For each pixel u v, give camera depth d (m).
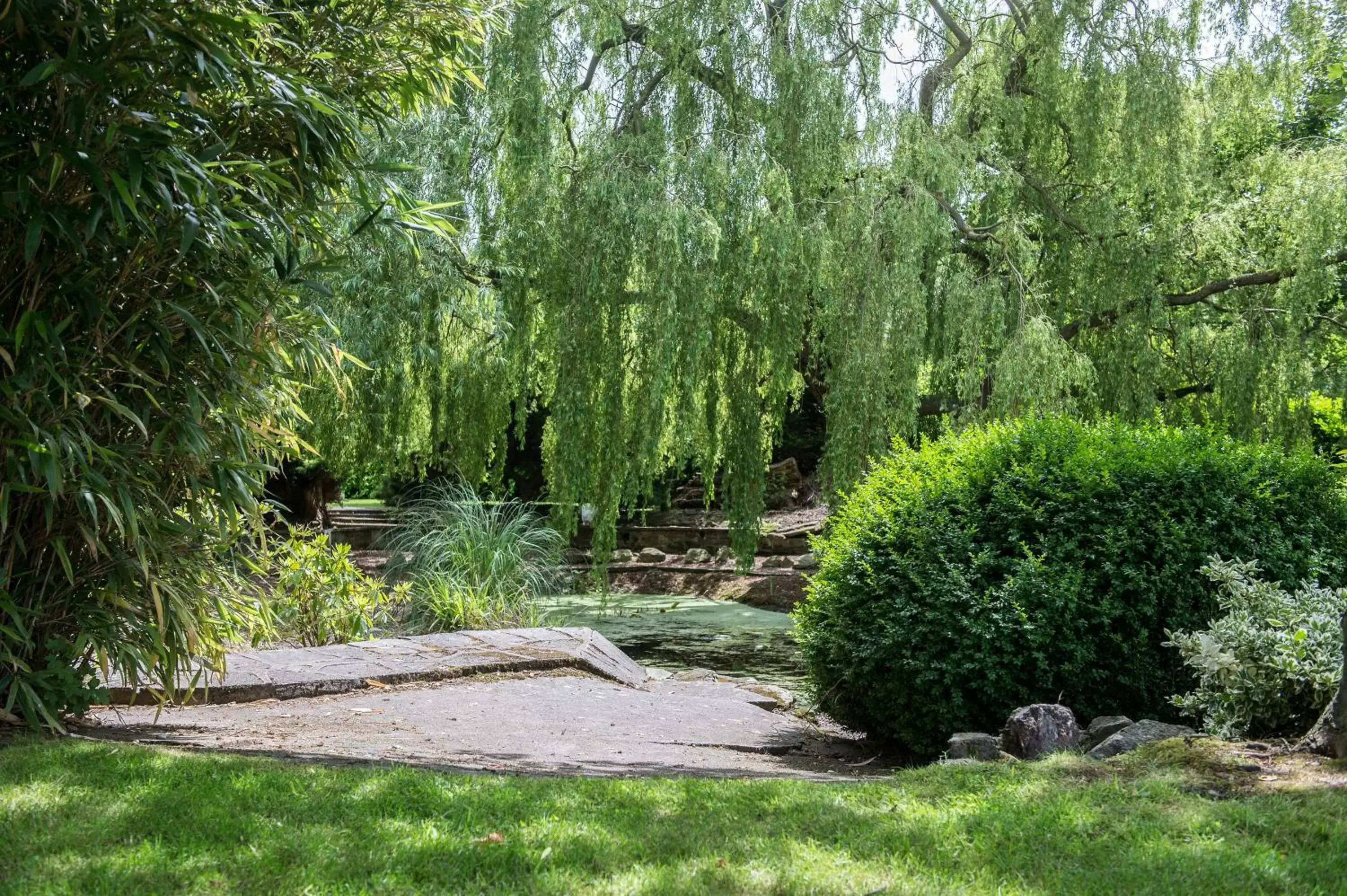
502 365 12.38
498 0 5.22
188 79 3.97
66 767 3.53
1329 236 12.25
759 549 18.22
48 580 4.31
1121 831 3.12
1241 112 13.71
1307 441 12.25
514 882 2.62
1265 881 2.70
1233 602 5.21
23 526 4.27
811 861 2.82
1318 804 3.32
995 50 13.99
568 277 11.38
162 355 4.12
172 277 4.32
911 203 11.52
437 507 12.05
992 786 3.77
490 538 11.00
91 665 4.80
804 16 11.88
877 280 11.26
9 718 4.39
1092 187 13.70
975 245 13.79
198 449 4.18
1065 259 13.77
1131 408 12.68
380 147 10.58
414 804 3.29
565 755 5.09
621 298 11.32
